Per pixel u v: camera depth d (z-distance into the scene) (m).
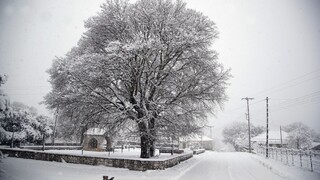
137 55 19.92
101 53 22.34
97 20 22.34
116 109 22.14
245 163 28.36
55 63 23.00
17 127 36.06
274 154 36.84
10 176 14.73
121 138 24.97
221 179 16.53
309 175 17.02
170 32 21.58
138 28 22.34
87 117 22.75
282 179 16.58
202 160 31.73
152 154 25.03
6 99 17.14
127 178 16.12
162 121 22.69
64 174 16.89
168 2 22.28
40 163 21.86
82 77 20.36
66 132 24.12
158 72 22.69
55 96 22.02
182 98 23.48
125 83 22.69
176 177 16.73
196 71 23.41
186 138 24.97
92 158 21.41
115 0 22.17
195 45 21.69
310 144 66.62
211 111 24.77
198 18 23.14
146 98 21.94
